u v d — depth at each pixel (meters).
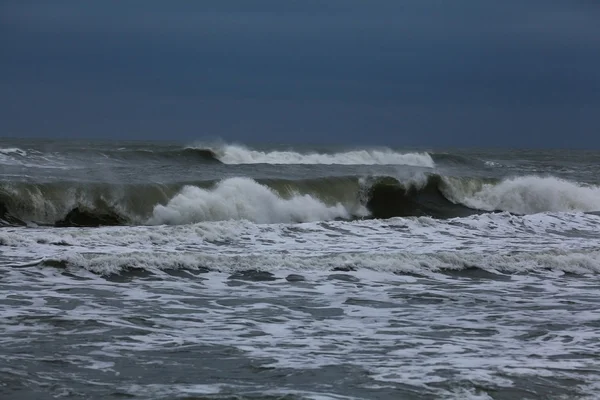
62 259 50.28
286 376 30.84
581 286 54.44
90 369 30.97
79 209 82.81
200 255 53.44
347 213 102.06
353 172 116.12
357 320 41.78
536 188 115.31
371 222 76.38
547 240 75.25
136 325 38.38
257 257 54.75
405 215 105.69
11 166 106.62
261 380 30.25
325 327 39.88
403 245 67.25
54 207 81.62
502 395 29.30
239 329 38.72
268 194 94.12
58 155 124.62
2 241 56.84
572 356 35.25
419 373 31.62
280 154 150.50
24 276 47.91
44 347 33.75
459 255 59.16
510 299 49.00
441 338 38.28
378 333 38.97
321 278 52.28
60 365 31.31
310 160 156.62
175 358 33.03
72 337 35.62
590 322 42.78
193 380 30.03
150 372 30.91
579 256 61.75
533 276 57.16
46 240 58.38
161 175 103.94
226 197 91.19
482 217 83.31
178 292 46.59
